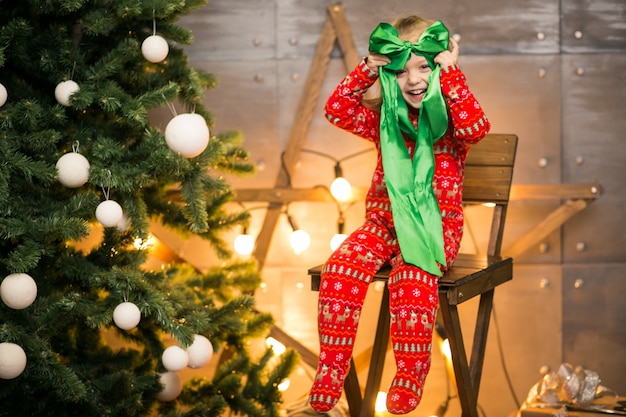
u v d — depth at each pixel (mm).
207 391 2258
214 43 2824
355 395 2143
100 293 2238
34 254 1819
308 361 2682
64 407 1993
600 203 2768
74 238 1899
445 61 1938
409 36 2000
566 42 2748
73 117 2113
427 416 2812
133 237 2168
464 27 2760
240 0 2807
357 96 2021
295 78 2818
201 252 2863
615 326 2791
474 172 2355
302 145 2783
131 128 2156
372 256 1934
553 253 2791
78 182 1926
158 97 2031
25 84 2068
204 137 1975
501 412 2834
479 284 2002
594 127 2762
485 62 2766
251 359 2445
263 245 2766
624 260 2779
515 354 2824
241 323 2232
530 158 2783
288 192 2748
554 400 2330
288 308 2885
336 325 1880
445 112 1932
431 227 1921
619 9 2729
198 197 2082
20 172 1963
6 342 1808
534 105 2768
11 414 1937
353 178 2828
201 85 2387
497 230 2340
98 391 2021
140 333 2268
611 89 2750
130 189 1985
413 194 1941
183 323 2055
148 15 2012
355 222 2842
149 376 2076
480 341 2188
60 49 1994
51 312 1896
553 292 2799
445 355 2576
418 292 1834
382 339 2186
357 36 2779
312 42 2807
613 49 2742
